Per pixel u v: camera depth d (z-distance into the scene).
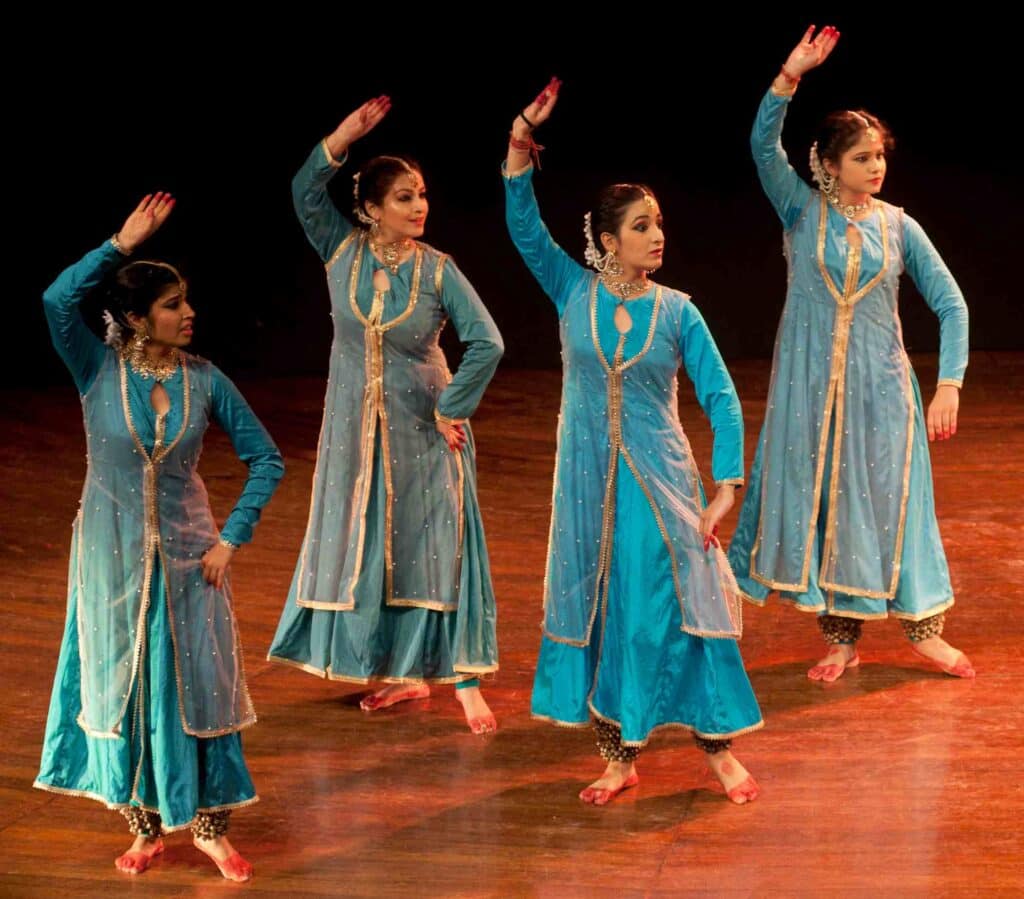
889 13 34.50
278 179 30.72
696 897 8.74
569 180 31.11
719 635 9.85
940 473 18.03
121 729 9.05
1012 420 20.33
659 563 9.84
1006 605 13.63
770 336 25.19
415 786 10.45
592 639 10.16
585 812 9.95
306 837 9.72
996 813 9.63
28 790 10.47
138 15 31.38
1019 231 27.88
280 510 17.38
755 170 31.48
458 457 11.69
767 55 34.81
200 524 9.29
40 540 16.28
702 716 9.94
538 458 19.45
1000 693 11.66
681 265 27.47
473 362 11.34
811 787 10.15
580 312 9.96
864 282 11.92
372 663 11.67
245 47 32.50
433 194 30.73
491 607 11.67
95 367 9.20
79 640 9.27
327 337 25.58
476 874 9.14
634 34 34.53
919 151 31.92
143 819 9.32
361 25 33.59
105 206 29.11
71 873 9.31
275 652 12.05
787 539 12.19
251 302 26.58
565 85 34.69
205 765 9.21
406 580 11.55
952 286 12.05
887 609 12.08
